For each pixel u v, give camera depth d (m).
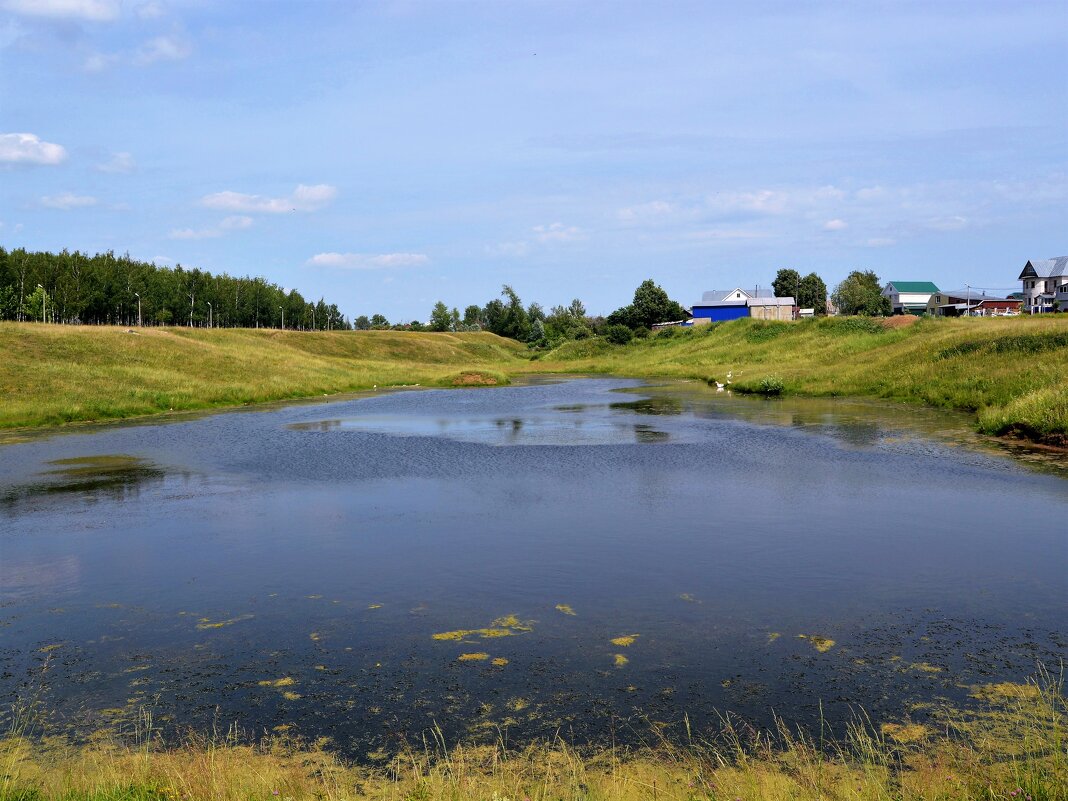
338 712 6.70
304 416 32.06
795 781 5.45
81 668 7.70
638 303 116.62
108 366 41.34
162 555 11.52
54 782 5.61
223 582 10.24
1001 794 5.05
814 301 121.88
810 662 7.52
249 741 6.23
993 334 36.38
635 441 22.55
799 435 23.02
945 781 5.34
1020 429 21.08
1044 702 6.61
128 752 6.08
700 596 9.39
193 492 16.05
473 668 7.54
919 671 7.28
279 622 8.82
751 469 17.58
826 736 6.12
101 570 10.82
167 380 40.53
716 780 5.48
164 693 7.13
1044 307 90.50
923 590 9.47
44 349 41.59
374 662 7.72
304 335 94.00
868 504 13.95
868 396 33.94
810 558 10.80
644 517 13.23
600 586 9.80
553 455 20.12
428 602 9.38
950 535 11.83
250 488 16.38
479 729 6.36
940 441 21.11
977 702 6.64
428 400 40.50
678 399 37.47
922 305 114.75
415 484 16.50
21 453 21.86
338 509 14.29
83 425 29.12
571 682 7.20
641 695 6.91
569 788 5.38
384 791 5.43
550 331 145.00
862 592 9.44
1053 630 8.18
